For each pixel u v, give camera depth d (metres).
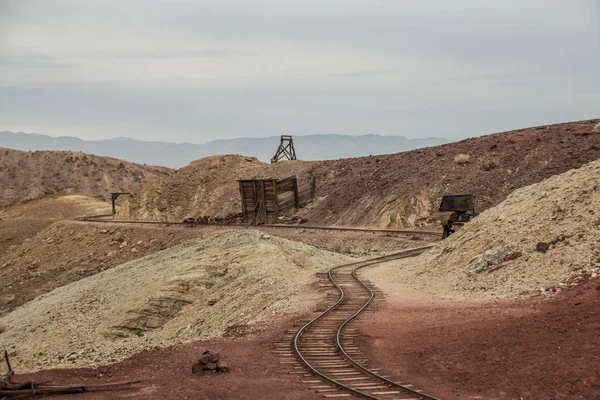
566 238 23.38
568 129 63.97
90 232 92.00
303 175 88.94
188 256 49.78
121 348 28.94
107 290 48.31
